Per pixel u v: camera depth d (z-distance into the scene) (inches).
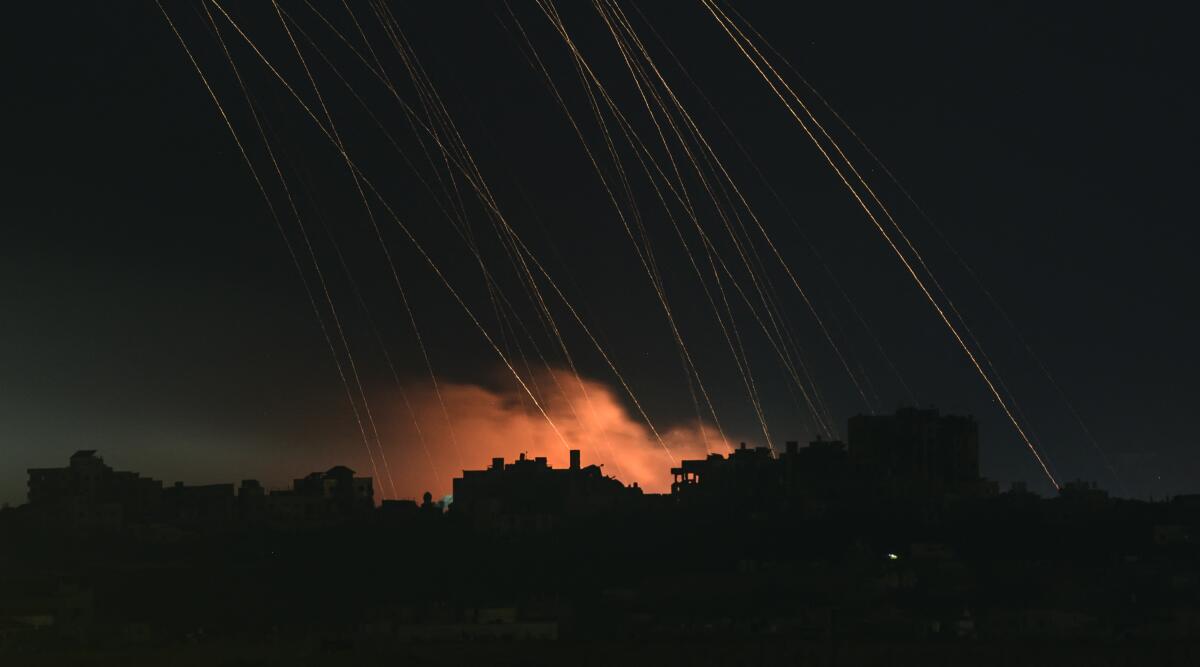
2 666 3211.1
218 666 3184.1
